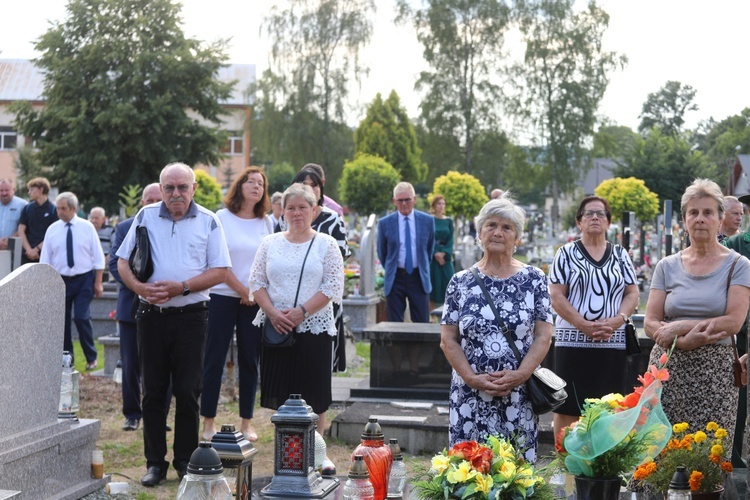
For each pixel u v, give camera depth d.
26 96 62.25
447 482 3.90
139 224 6.75
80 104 40.66
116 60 40.78
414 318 12.47
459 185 33.44
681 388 5.64
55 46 41.50
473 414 5.02
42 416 6.01
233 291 7.77
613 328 6.34
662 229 23.25
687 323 5.59
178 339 6.75
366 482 4.27
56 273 6.10
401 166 64.81
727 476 4.95
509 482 3.83
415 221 12.45
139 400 8.81
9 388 5.64
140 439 8.41
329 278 6.86
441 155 52.66
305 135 51.50
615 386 6.41
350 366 12.69
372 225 15.91
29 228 14.25
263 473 7.12
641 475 4.66
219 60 42.66
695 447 4.72
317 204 7.55
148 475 6.80
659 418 4.04
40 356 5.96
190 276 6.70
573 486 4.30
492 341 4.99
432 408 9.01
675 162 41.66
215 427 8.79
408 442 8.16
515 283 5.07
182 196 6.69
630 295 6.49
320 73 52.22
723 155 59.47
